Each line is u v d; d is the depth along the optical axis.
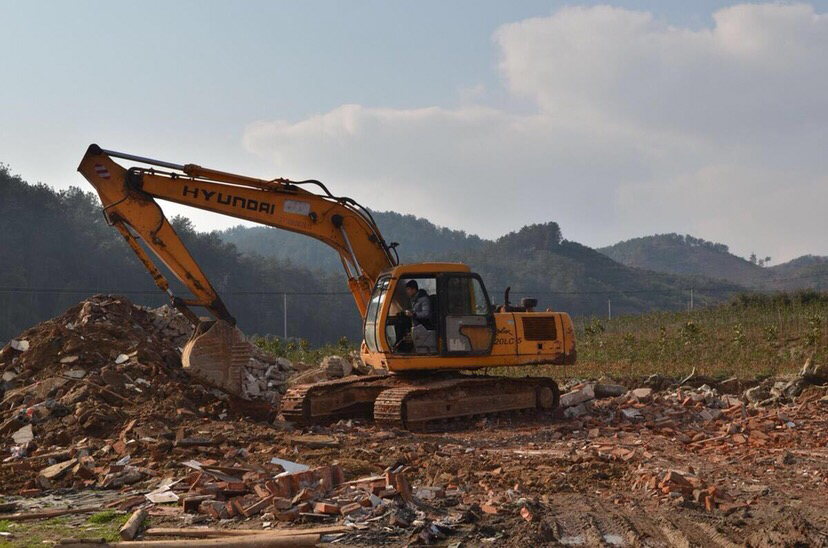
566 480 9.35
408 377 15.00
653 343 29.83
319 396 14.53
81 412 12.12
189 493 8.35
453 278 14.69
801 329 30.11
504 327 15.16
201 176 14.12
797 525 7.28
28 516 7.80
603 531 7.28
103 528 7.40
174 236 13.97
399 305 14.70
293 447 11.30
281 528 7.30
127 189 13.77
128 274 107.31
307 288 157.38
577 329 39.12
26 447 11.33
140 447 10.75
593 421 14.94
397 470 9.76
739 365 24.66
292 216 14.74
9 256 93.31
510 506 8.05
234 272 138.75
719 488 8.60
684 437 13.16
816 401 17.19
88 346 14.57
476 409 14.77
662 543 6.89
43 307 92.12
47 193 113.44
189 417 12.62
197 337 13.79
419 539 6.92
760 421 14.49
